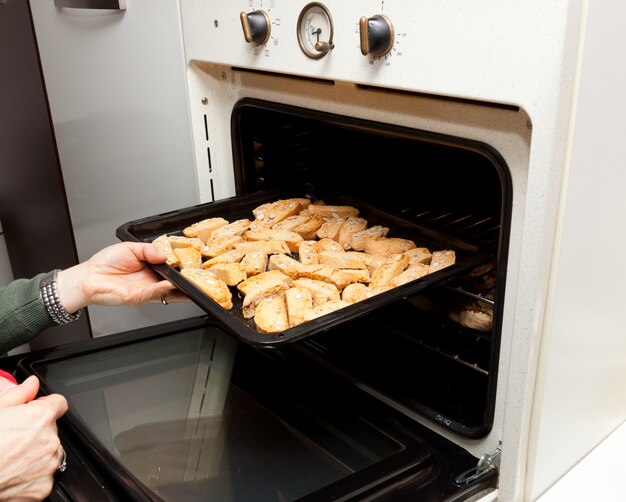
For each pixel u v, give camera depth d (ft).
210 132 3.78
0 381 2.81
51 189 4.46
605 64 2.06
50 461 2.48
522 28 1.98
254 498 2.52
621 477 2.85
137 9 3.61
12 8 4.03
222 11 3.12
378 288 2.80
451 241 3.11
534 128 2.04
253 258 3.17
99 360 3.45
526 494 2.66
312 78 2.99
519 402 2.43
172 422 2.98
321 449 2.80
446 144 2.48
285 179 3.96
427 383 3.13
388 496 2.49
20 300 3.29
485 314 2.91
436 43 2.21
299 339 2.24
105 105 4.00
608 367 2.88
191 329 3.76
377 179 3.62
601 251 2.47
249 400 3.15
